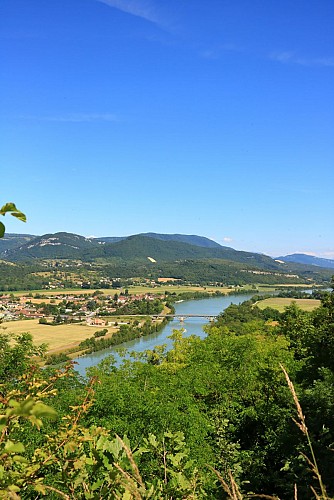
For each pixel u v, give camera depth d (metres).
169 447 3.78
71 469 2.78
